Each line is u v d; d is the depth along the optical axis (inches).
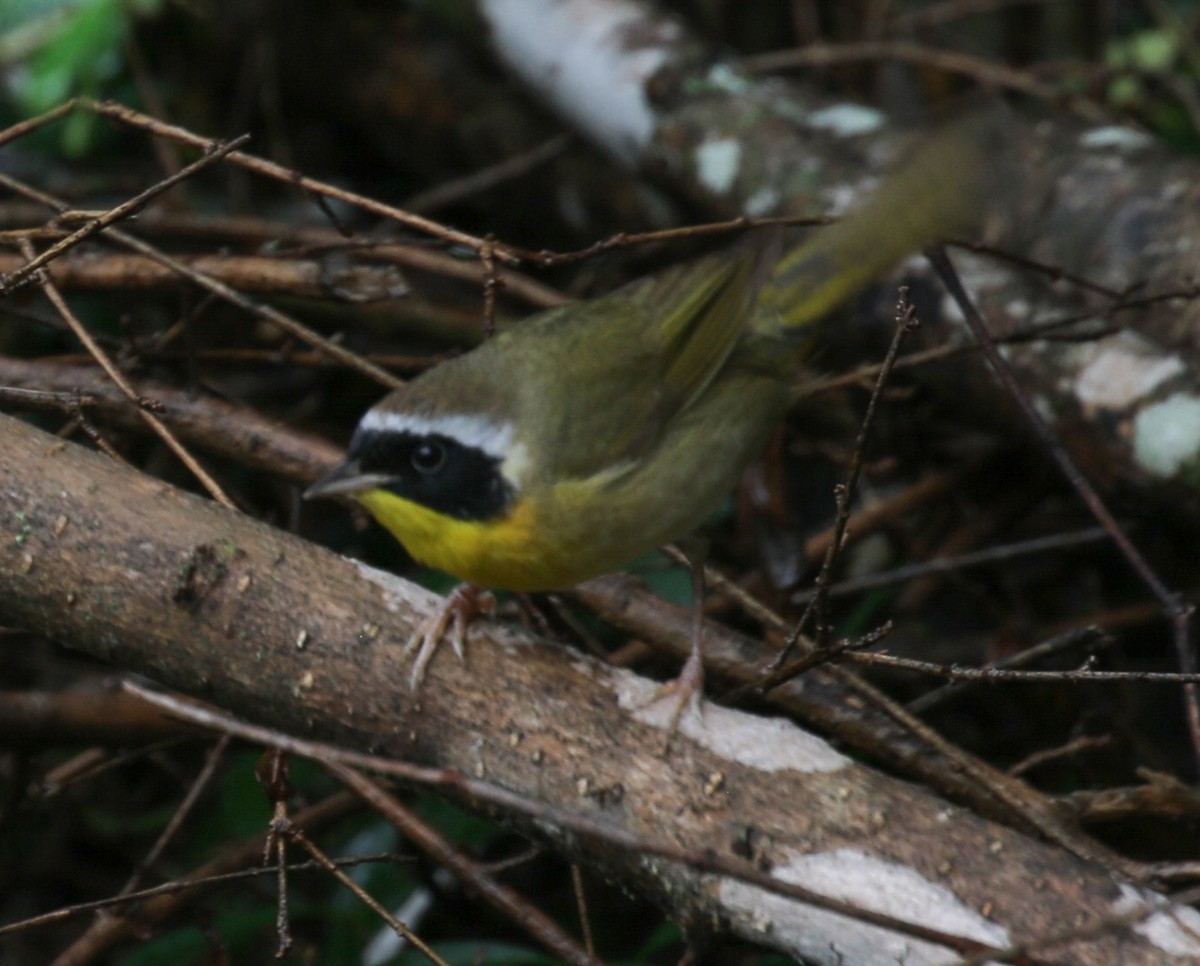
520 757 233.0
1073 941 196.2
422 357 381.1
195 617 241.6
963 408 377.1
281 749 222.2
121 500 247.6
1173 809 262.1
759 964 323.6
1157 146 403.5
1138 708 407.2
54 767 404.5
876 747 280.1
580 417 258.8
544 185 528.4
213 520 248.7
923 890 214.5
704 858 186.4
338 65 549.3
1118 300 327.0
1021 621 383.6
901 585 405.7
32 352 442.0
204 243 427.5
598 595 296.4
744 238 303.9
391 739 238.8
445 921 374.3
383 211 285.3
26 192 303.1
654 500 266.1
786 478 375.2
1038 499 384.2
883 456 414.0
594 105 471.8
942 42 550.6
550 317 280.7
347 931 336.8
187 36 523.8
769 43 578.2
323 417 440.1
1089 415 346.9
